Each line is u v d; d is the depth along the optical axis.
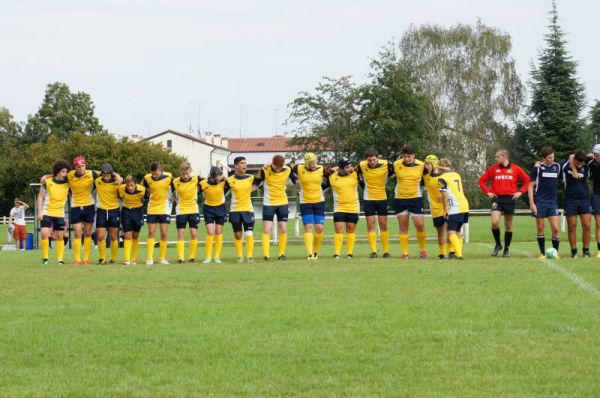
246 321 18.89
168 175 36.09
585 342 16.22
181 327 18.33
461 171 134.38
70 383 14.00
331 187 36.66
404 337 16.98
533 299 21.27
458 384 13.53
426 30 138.38
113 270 30.53
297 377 14.16
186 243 59.09
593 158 33.22
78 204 35.56
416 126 128.38
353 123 134.00
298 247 52.41
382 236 36.50
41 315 20.08
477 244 50.25
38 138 178.12
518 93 138.88
